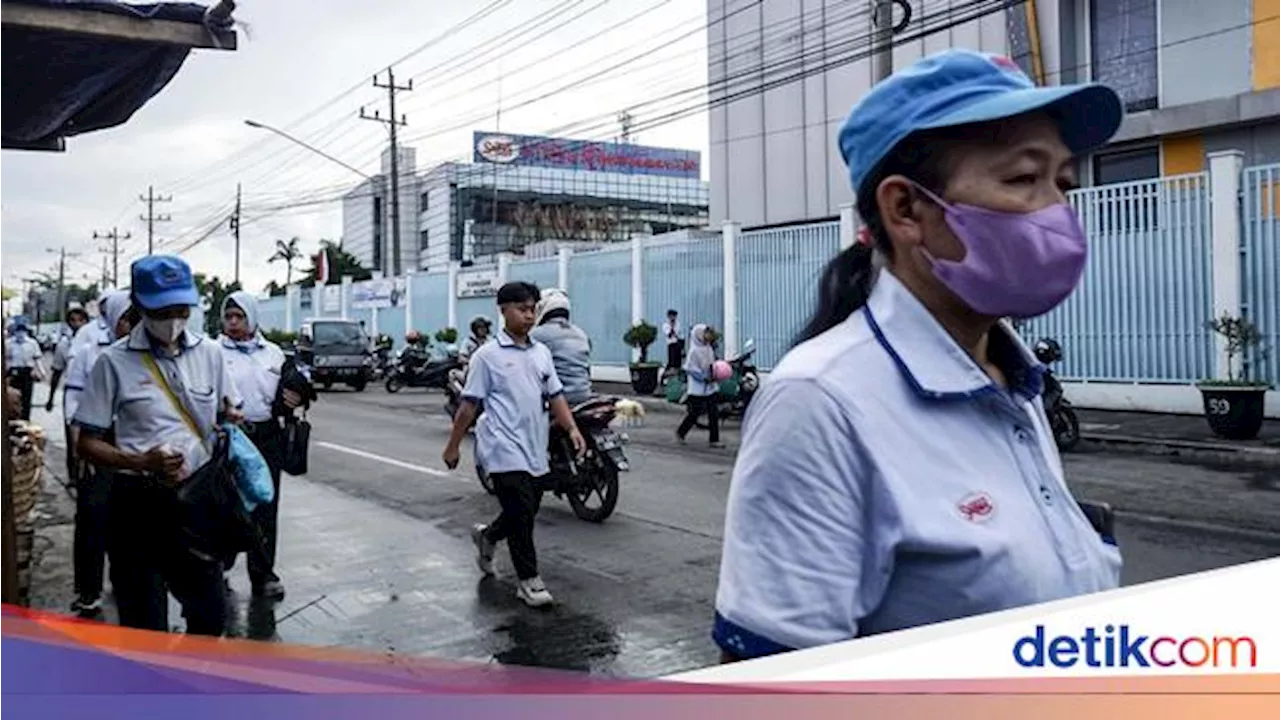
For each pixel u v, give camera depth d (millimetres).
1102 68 18281
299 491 9250
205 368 3783
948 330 1465
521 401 5469
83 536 5188
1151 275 13445
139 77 4793
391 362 26672
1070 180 1443
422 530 7469
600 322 23438
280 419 5770
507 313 5523
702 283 20625
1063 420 11125
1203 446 10703
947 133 1367
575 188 63406
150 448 3592
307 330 24766
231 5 4066
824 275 1569
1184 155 16984
